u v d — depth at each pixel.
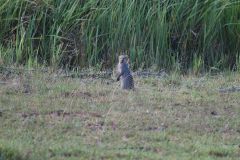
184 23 30.03
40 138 18.58
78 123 20.02
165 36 29.36
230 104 23.06
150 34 29.47
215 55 29.98
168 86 25.94
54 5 30.20
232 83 26.75
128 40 29.47
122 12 29.61
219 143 18.73
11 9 29.97
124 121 20.31
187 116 21.20
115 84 25.94
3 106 21.72
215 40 30.03
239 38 30.14
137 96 23.58
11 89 24.19
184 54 29.91
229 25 30.14
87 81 26.36
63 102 22.45
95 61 29.31
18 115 20.75
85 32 29.59
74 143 18.17
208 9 29.97
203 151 17.81
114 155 17.22
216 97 23.98
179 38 30.06
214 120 20.83
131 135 19.06
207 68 29.61
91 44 29.45
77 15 29.92
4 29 29.95
